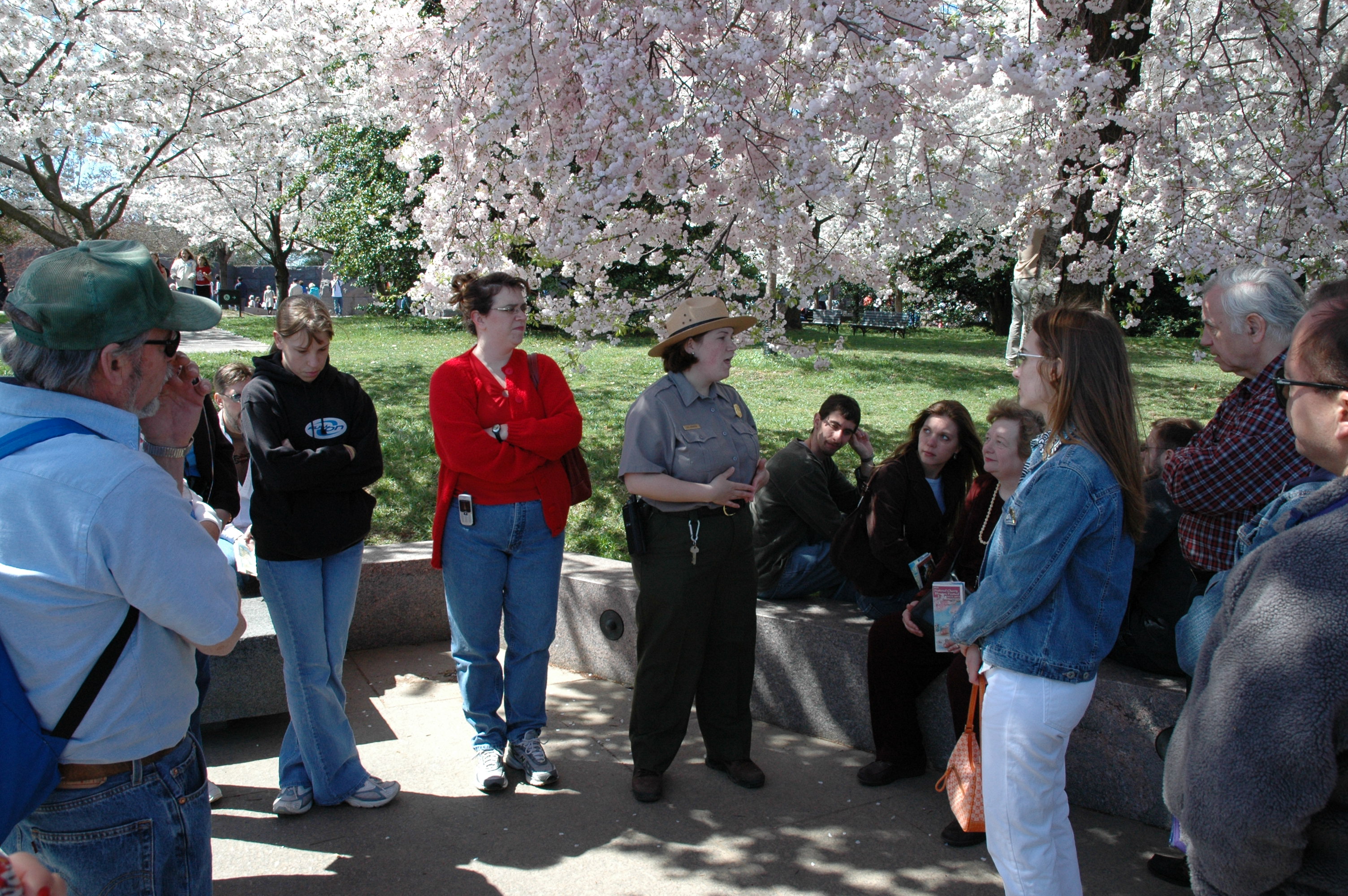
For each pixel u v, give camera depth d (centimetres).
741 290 442
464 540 332
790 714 392
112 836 166
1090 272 515
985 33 324
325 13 1001
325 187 2238
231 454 334
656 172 357
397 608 473
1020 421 286
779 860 293
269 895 270
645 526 326
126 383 166
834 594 417
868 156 435
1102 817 315
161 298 168
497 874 283
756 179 385
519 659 344
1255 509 248
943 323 2903
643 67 336
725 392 338
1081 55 323
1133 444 223
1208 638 145
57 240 912
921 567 342
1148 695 303
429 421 874
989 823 230
